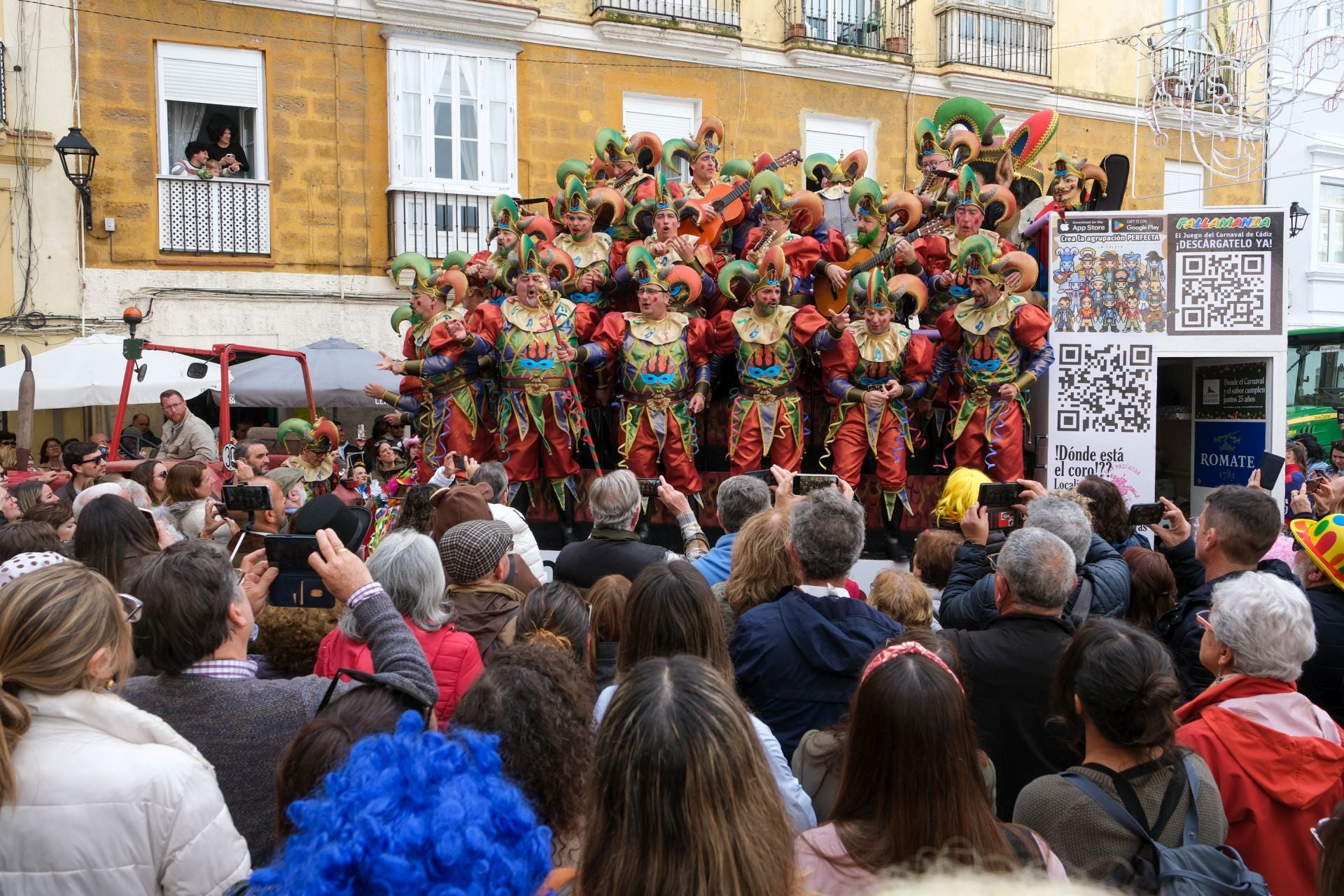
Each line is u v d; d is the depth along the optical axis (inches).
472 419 302.5
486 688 92.6
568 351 287.9
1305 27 709.3
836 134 774.5
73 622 90.9
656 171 376.5
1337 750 107.0
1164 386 359.9
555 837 89.9
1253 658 113.3
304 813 52.2
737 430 302.0
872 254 330.0
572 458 299.1
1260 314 312.2
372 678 95.5
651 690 70.2
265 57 618.8
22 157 565.0
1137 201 852.6
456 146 665.0
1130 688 99.0
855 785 89.1
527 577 179.5
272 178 624.4
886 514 306.7
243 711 107.2
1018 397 305.3
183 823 87.6
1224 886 88.9
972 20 799.7
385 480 336.5
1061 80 833.5
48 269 576.7
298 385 531.5
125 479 261.6
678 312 305.1
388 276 653.9
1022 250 334.6
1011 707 130.3
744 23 740.0
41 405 477.7
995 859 77.6
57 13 569.6
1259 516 152.9
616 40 699.4
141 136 592.7
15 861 85.0
